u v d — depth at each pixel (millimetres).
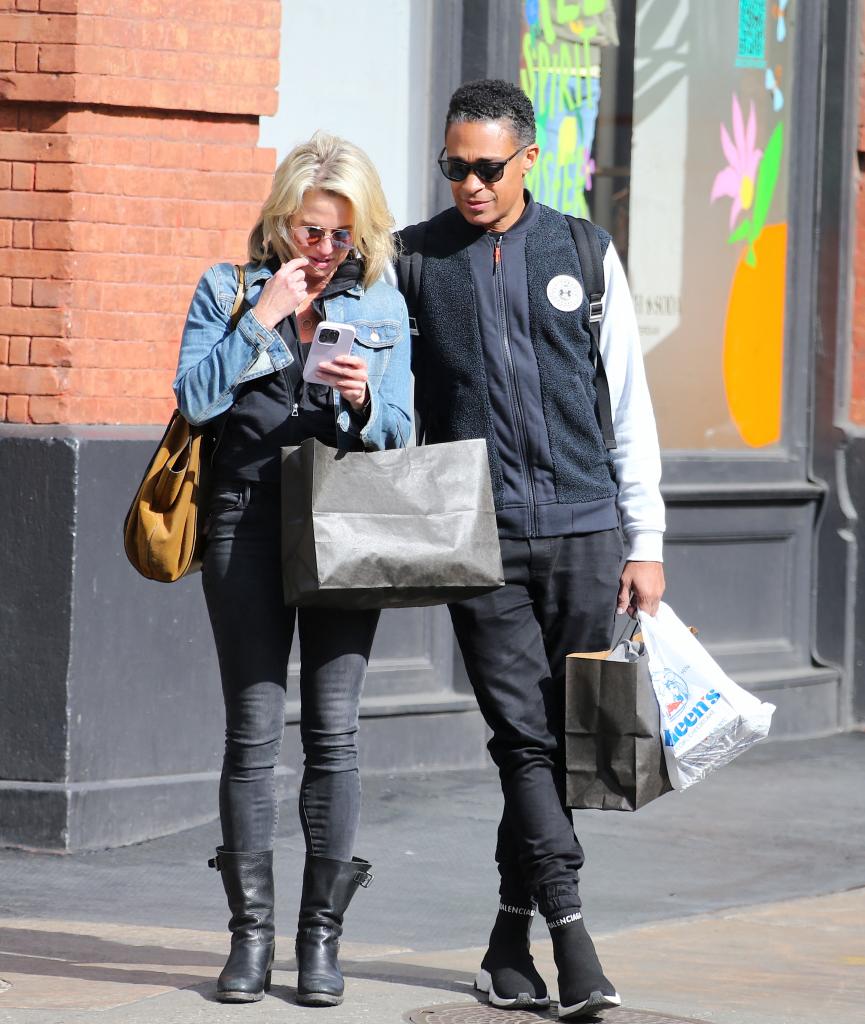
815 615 29938
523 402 14305
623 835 22625
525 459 14336
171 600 21609
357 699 14117
